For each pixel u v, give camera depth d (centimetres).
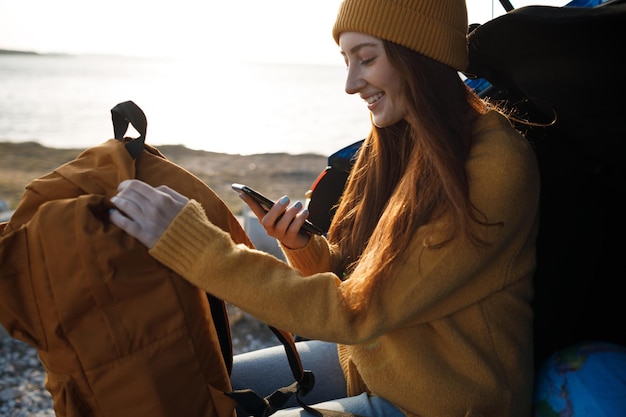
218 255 128
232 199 1132
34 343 124
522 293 143
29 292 122
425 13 133
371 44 138
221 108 6638
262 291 129
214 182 1408
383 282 130
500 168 128
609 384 135
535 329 174
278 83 16250
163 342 127
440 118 134
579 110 142
